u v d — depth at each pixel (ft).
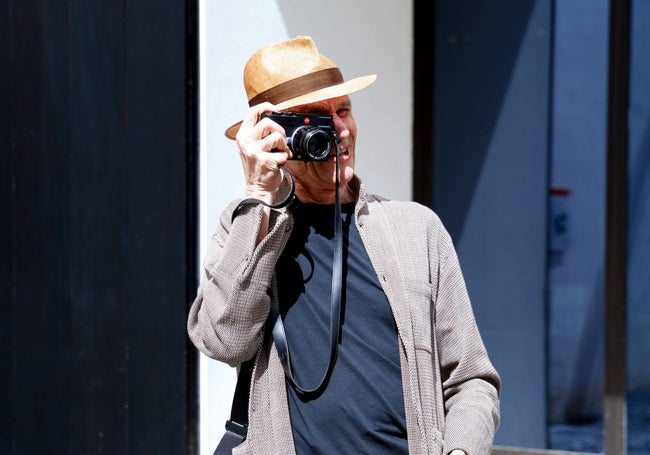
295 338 22.11
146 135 39.93
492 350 44.86
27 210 43.73
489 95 44.21
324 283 22.25
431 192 44.65
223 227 23.04
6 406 44.50
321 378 21.71
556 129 43.86
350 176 22.95
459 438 21.17
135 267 40.60
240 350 21.67
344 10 39.52
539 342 44.32
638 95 43.06
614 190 43.14
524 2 43.75
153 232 39.99
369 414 21.45
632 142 43.21
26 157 43.62
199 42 37.96
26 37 43.45
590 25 43.34
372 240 22.56
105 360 41.65
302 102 22.30
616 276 43.16
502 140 44.21
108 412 41.60
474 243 44.75
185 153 38.68
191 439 39.32
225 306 21.43
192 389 39.37
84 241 42.11
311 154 21.79
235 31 37.01
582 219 43.83
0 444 44.55
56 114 42.78
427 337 21.99
